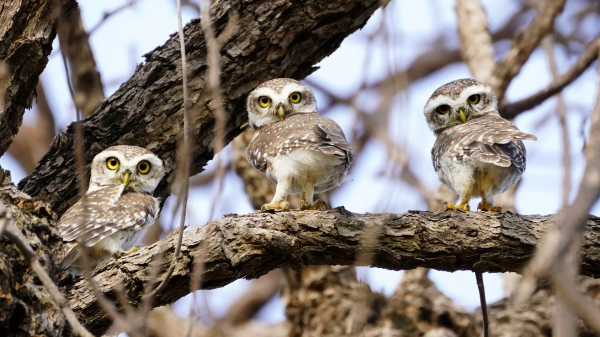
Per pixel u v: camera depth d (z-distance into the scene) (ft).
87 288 27.78
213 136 35.81
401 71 15.71
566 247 11.19
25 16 30.27
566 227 11.27
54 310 24.47
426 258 29.25
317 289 44.29
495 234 28.86
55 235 27.27
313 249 29.04
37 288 24.38
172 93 34.99
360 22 36.06
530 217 29.45
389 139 15.24
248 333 59.21
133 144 36.58
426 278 42.83
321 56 36.99
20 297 23.82
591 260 28.55
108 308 17.66
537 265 11.43
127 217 34.99
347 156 32.55
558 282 11.37
